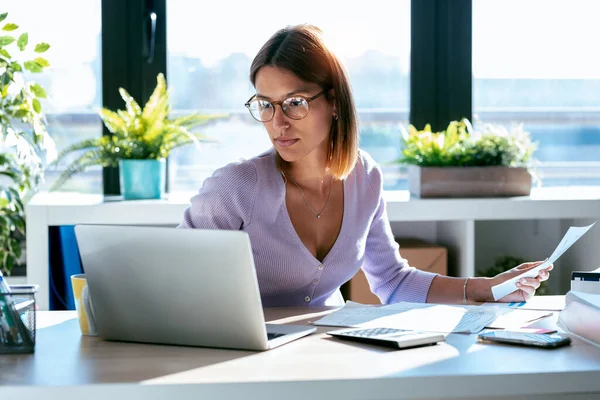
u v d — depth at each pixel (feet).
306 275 6.38
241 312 4.56
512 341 4.70
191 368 4.23
